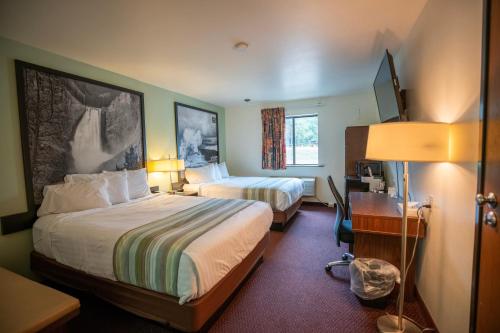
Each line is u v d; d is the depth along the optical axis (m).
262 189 3.80
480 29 1.14
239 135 6.00
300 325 1.75
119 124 3.27
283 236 3.51
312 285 2.26
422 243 1.94
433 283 1.69
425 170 1.93
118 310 1.93
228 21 2.01
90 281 1.90
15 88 2.27
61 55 2.63
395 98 2.10
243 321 1.79
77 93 2.76
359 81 3.86
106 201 2.64
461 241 1.31
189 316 1.51
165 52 2.62
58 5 1.73
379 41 2.44
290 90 4.41
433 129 1.39
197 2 1.73
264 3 1.77
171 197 3.18
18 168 2.29
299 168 5.45
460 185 1.33
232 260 1.89
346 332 1.68
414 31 2.12
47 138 2.49
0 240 2.17
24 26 2.02
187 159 4.68
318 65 3.09
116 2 1.71
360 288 1.93
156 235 1.77
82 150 2.82
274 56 2.77
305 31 2.21
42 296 1.16
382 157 1.47
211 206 2.68
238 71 3.28
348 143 4.59
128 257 1.70
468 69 1.25
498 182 0.97
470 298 1.21
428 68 1.81
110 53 2.62
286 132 5.58
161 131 4.05
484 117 1.04
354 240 2.18
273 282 2.32
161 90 4.06
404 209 1.56
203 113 5.18
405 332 1.63
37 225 2.23
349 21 2.05
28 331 0.95
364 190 4.02
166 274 1.56
